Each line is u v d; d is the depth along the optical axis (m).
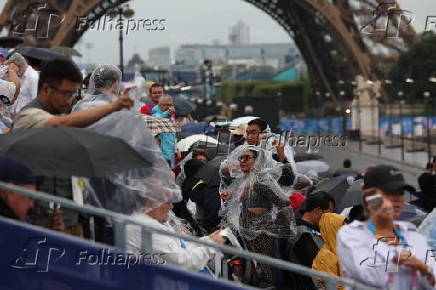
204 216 19.97
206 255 14.03
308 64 174.00
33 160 11.47
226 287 11.01
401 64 112.75
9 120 19.03
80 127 12.67
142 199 13.27
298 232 17.91
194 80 170.38
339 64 158.50
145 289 10.79
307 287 17.56
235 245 15.95
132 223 10.84
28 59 21.91
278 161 21.16
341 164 60.34
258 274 17.52
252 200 17.92
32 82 21.33
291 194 20.70
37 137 11.79
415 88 108.56
